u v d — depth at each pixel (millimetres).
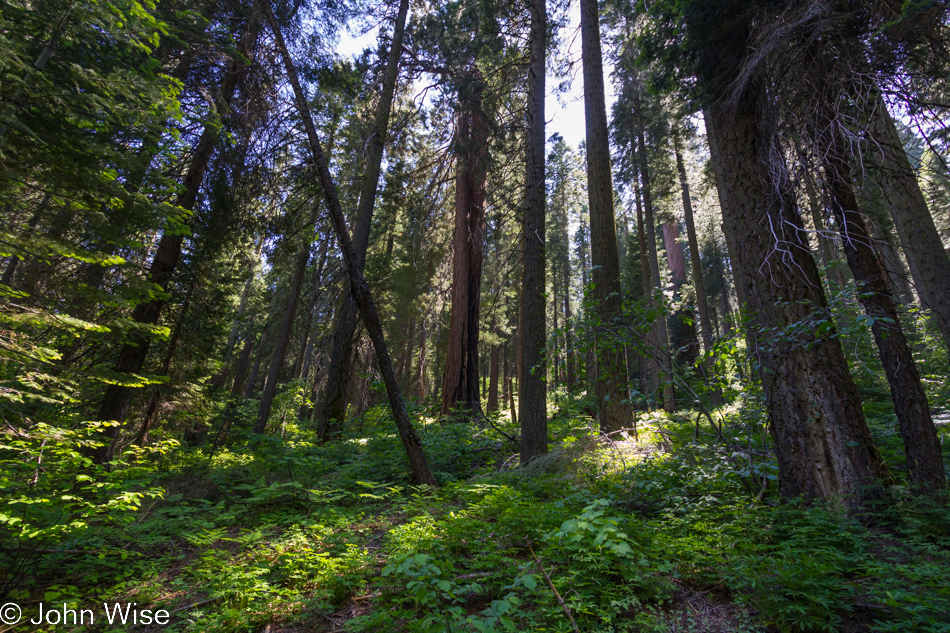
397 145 14352
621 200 20547
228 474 6730
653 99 16078
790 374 4336
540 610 2580
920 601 2258
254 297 27469
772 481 4754
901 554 3076
